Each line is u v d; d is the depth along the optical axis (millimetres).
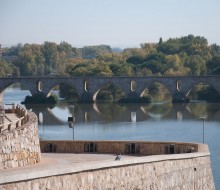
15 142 82938
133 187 76438
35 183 62656
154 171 80750
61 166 66938
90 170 69500
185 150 106312
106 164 71812
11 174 60750
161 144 108875
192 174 90688
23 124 97500
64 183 65938
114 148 110750
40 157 94875
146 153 109438
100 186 70812
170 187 84375
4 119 117750
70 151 111938
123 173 74688
